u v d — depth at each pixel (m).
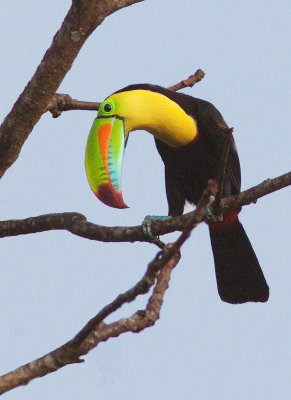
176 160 13.27
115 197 10.52
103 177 10.62
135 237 9.76
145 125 12.12
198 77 13.06
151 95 12.03
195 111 12.76
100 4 9.16
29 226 10.34
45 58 9.33
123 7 9.32
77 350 7.02
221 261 13.73
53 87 9.49
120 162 10.80
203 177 13.38
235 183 13.22
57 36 9.22
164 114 12.12
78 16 9.02
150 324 7.17
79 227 10.00
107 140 11.02
